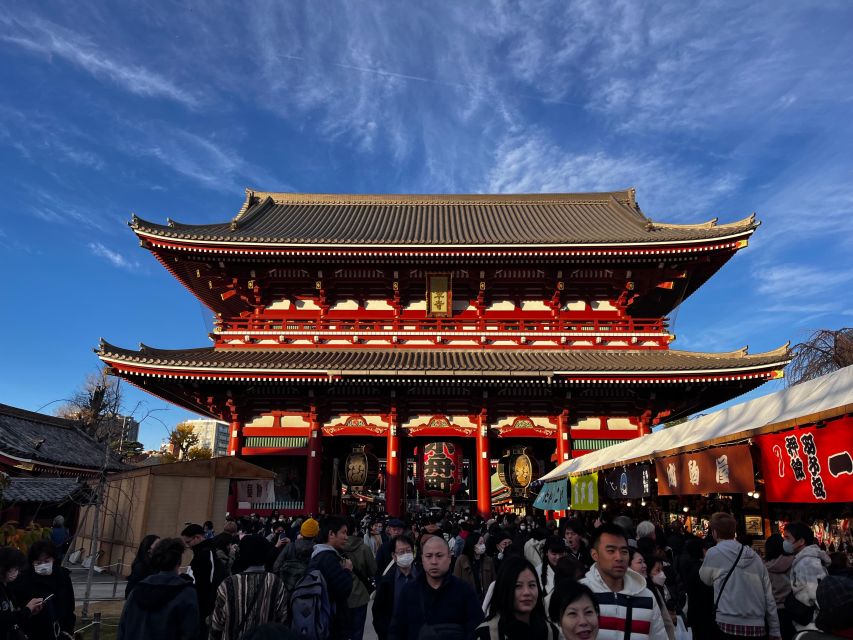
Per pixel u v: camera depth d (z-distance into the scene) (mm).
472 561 13586
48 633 7949
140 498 23891
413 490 65250
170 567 6977
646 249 33812
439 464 28734
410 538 8867
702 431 15906
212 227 37906
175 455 81000
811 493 11164
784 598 8852
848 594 4809
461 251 34219
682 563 9977
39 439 37219
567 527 11141
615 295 36969
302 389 33219
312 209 47906
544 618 5477
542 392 33281
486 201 50062
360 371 30469
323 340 35281
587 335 35156
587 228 41469
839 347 28859
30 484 34375
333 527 8602
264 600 6824
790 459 11859
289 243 33812
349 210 47906
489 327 35844
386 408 33688
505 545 12227
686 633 8898
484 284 36219
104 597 20078
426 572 6512
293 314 36938
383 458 37906
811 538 8734
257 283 36312
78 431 44219
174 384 32594
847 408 9938
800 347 30875
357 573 10711
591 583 6094
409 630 6336
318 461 32656
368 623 16344
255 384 32344
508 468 29578
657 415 34688
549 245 33531
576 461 27188
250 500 30938
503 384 31703
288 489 34344
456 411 33938
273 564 9961
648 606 5918
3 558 7672
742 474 13172
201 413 39531
